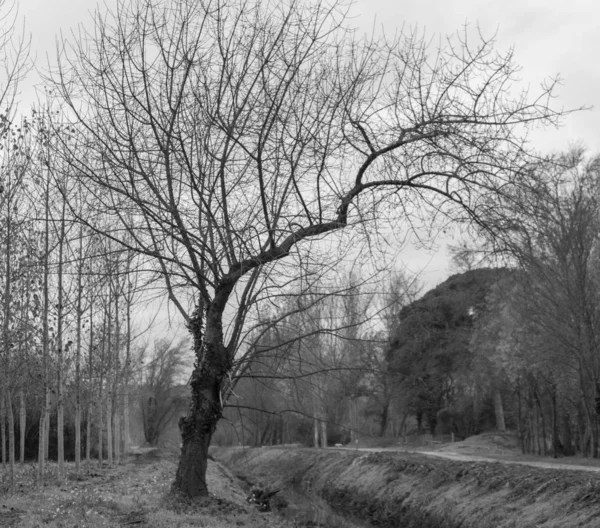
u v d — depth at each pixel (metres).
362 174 14.32
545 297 26.86
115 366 34.50
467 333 46.19
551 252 26.30
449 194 13.79
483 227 13.66
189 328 15.31
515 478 17.88
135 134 13.95
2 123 18.73
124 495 16.98
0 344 20.47
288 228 13.95
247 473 37.38
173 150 13.67
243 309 14.59
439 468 22.19
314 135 13.46
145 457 40.00
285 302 14.42
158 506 14.38
